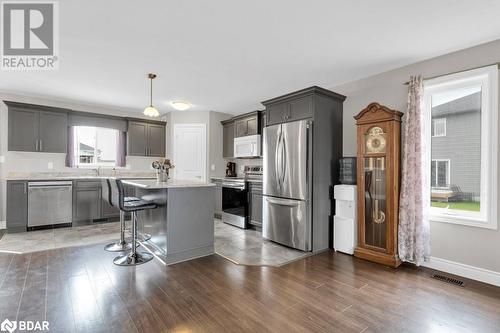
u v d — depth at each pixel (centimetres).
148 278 253
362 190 321
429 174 296
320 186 348
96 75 356
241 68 332
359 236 323
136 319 185
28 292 220
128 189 433
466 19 218
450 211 284
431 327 179
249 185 464
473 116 271
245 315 192
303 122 340
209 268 281
